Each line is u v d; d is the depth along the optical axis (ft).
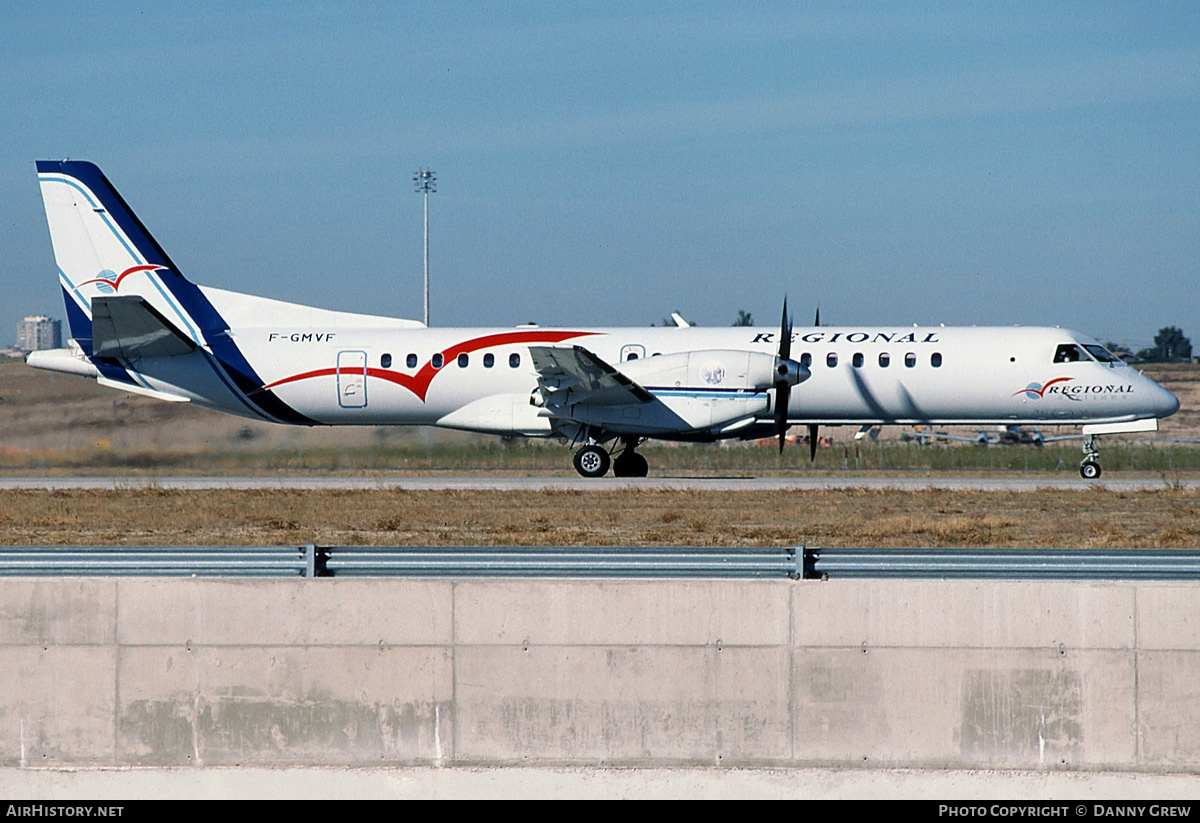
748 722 140.46
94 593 143.33
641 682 141.08
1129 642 137.59
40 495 348.79
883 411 379.96
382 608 142.41
